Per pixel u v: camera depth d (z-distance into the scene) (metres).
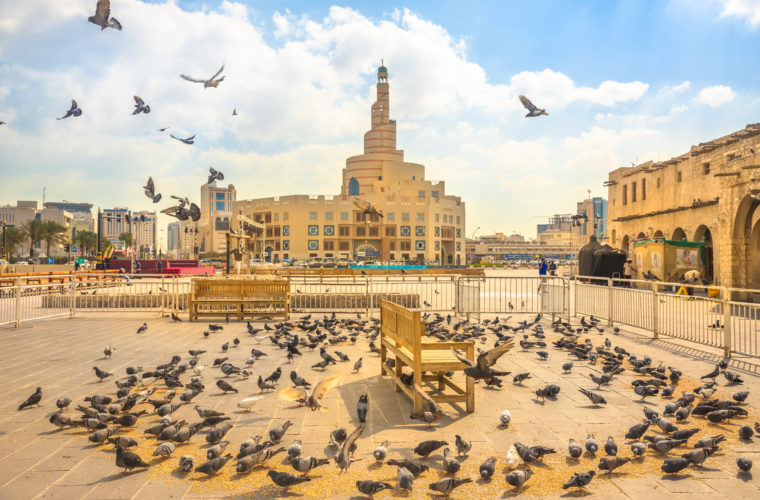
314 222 117.38
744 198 20.67
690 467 4.97
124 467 4.70
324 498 4.29
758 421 6.36
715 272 27.69
